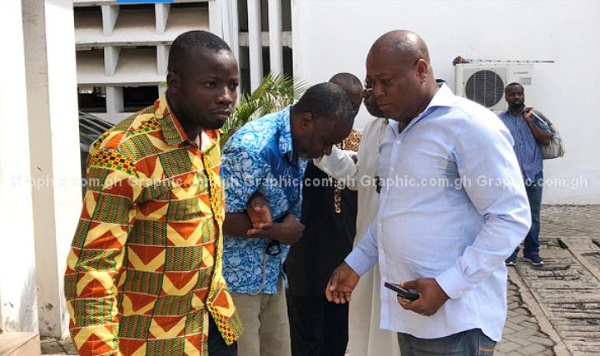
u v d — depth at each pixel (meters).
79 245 1.75
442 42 8.61
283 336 2.88
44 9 4.12
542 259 6.41
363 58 8.61
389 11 8.55
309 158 2.69
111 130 1.85
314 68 8.70
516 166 2.12
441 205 2.17
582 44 8.48
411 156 2.20
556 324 4.71
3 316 3.70
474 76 8.24
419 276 2.19
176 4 7.69
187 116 1.89
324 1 8.54
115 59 7.59
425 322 2.20
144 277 1.90
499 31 8.55
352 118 2.65
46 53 4.15
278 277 2.81
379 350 3.22
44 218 4.25
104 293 1.74
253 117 5.50
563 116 8.63
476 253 2.08
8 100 3.76
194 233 1.92
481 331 2.20
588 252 6.61
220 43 1.91
